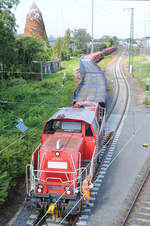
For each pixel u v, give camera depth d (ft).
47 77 148.97
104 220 31.37
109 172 44.65
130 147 56.03
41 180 30.25
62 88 111.75
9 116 66.74
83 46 389.60
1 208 32.89
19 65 135.13
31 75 141.79
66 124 35.60
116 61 257.96
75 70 189.88
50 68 168.04
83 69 146.82
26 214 31.91
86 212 32.83
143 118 78.28
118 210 33.53
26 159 42.24
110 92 117.29
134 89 122.21
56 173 30.22
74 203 29.12
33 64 143.74
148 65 213.46
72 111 39.22
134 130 67.10
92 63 183.83
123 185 40.16
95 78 122.72
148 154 52.34
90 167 31.91
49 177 30.25
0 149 41.65
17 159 41.37
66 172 29.48
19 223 30.17
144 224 30.73
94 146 34.76
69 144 32.14
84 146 34.91
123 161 49.11
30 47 140.56
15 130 55.47
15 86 108.78
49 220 30.68
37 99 91.91
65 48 298.15
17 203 34.50
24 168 40.37
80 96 82.89
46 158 30.42
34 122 62.90
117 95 110.32
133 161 49.06
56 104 88.53
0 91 96.94
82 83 110.42
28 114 71.97
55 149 30.42
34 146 47.24
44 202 29.86
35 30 209.15
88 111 40.34
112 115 81.92
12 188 37.63
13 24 114.73
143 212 33.12
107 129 68.18
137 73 170.30
